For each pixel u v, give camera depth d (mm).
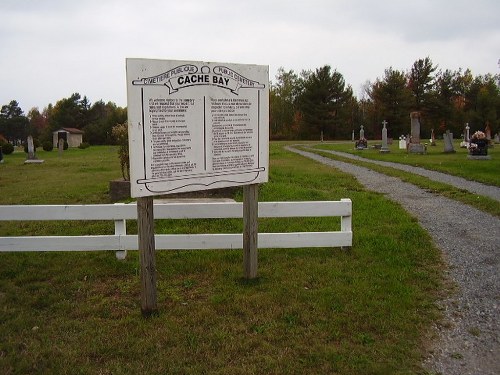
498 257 6578
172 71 4574
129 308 4973
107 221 9109
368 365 3793
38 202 11977
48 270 6246
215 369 3750
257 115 5352
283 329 4406
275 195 11352
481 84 70125
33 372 3713
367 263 6285
